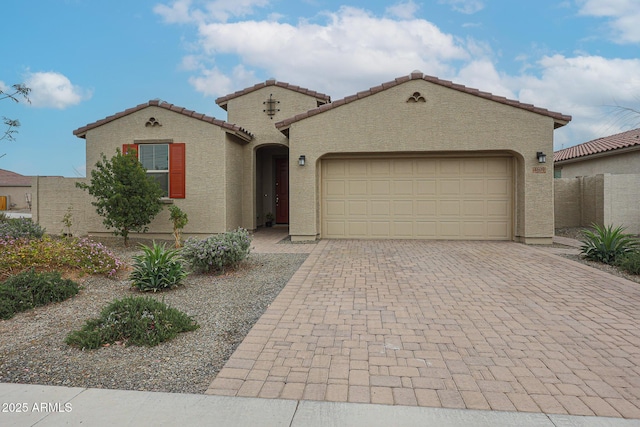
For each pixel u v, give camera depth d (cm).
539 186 1112
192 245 780
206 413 317
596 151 1662
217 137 1232
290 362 402
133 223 1106
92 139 1280
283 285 698
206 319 531
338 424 302
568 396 337
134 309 477
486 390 348
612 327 491
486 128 1121
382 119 1148
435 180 1209
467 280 715
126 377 376
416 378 369
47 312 557
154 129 1253
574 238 1262
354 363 399
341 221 1240
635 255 793
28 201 3806
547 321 512
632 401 330
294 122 1177
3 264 674
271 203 1628
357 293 639
